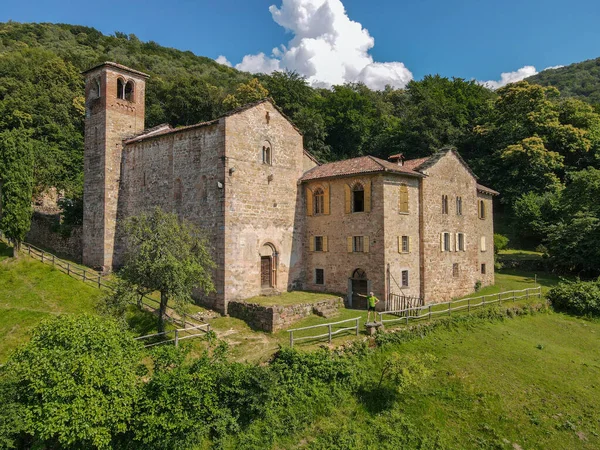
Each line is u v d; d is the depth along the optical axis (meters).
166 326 23.19
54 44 100.12
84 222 36.19
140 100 37.28
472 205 37.12
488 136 62.56
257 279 28.94
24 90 60.84
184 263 21.03
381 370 20.53
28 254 33.56
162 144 31.83
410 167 33.44
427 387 19.84
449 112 64.25
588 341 27.70
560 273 46.31
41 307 25.62
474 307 29.38
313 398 17.92
